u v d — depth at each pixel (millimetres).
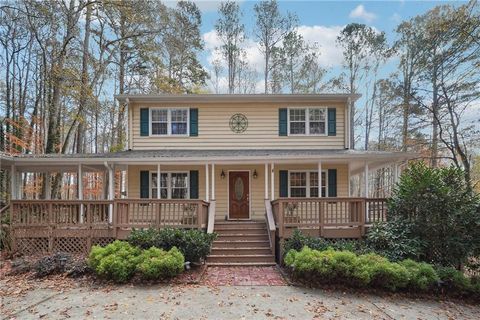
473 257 9305
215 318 6090
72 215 11219
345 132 14758
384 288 7777
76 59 19641
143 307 6617
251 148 14766
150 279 8281
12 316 6156
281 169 14312
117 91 26438
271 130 14852
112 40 21797
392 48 26234
